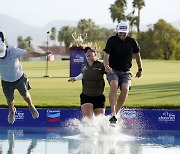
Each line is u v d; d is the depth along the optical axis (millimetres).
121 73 12852
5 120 15781
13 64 12016
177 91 21906
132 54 13000
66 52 143375
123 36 12492
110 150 11555
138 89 23172
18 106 16188
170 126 15297
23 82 12430
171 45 94188
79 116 15586
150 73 39188
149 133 14484
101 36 133625
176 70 44312
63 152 11242
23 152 11203
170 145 12352
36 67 50312
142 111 15352
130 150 11586
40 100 18250
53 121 15664
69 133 14250
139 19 94312
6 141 12727
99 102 13305
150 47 94188
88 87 13117
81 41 32969
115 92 12469
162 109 15625
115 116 12336
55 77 34125
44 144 12289
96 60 13070
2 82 12414
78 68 32781
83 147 11906
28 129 15070
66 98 19062
